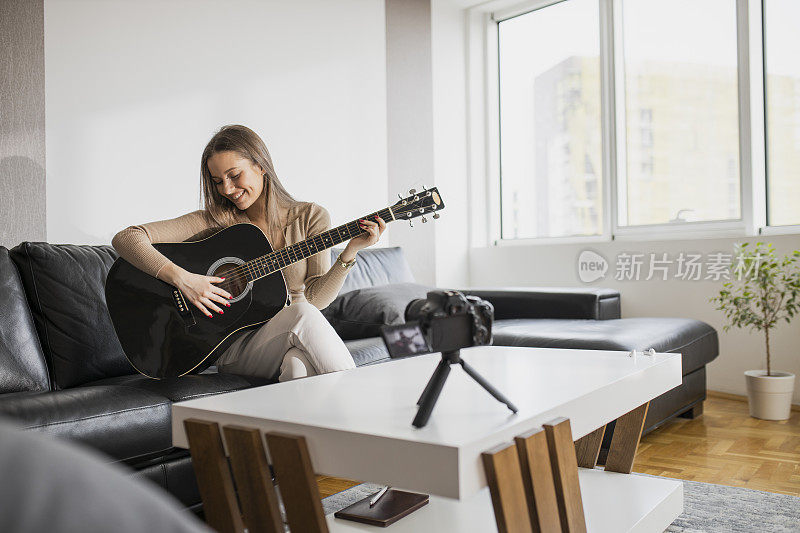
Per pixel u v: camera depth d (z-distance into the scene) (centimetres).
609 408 140
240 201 211
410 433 103
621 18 412
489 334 123
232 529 119
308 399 134
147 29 296
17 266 208
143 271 191
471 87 470
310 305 188
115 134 285
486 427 106
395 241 416
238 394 141
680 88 388
